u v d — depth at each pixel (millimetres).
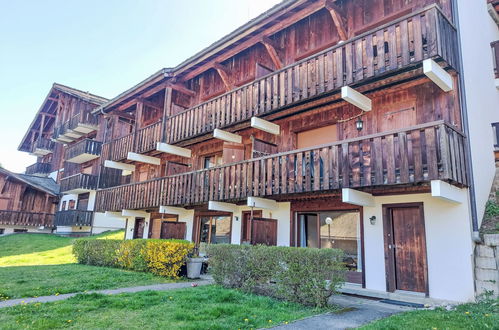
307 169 8969
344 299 7859
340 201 9688
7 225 27328
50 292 7828
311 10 10070
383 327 4992
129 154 15969
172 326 5027
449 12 8281
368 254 8789
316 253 6707
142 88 15820
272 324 5305
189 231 14461
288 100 9727
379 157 7559
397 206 8477
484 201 8086
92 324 5117
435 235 7750
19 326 4961
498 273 6750
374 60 8062
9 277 9859
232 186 11070
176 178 13594
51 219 28812
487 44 10547
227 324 5160
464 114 7723
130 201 15992
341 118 9969
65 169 29484
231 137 12570
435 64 7184
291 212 10781
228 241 12797
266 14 10531
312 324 5375
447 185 6918
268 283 7762
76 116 26344
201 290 7879
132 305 6277
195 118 13117
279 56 11977
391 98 8984
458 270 7312
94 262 13664
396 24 7699
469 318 5469
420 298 7531
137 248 11656
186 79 14891
